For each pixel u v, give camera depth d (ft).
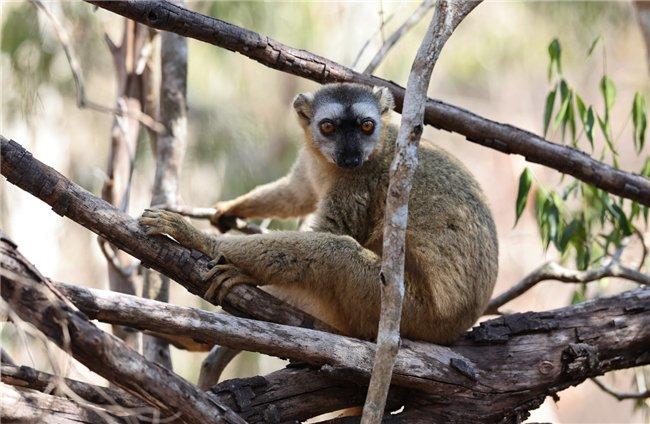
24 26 36.55
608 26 49.11
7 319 14.11
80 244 46.11
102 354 13.69
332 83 24.34
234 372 44.47
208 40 20.11
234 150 43.57
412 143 15.30
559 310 19.94
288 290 20.04
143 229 18.10
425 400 18.40
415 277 20.25
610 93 25.89
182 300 47.88
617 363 19.76
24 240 41.86
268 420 17.21
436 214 21.20
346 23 48.37
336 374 17.12
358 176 23.09
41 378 15.21
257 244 19.27
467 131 22.56
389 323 14.98
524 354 19.02
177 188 25.89
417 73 15.55
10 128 38.47
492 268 21.39
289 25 43.65
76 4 37.70
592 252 28.48
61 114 42.11
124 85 27.68
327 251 19.62
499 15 51.60
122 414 15.01
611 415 60.29
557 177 65.98
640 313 19.80
